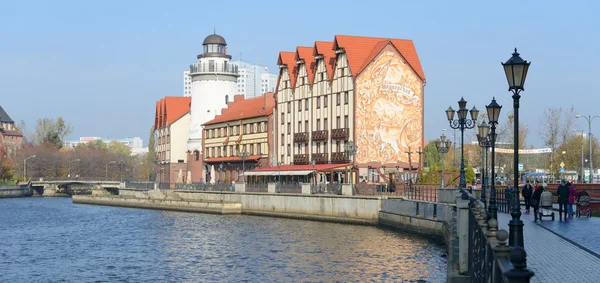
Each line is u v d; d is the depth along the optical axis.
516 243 22.28
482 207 26.12
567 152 117.06
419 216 62.62
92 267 47.91
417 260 46.59
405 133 97.38
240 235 67.06
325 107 102.12
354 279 40.12
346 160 95.50
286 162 111.88
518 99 24.28
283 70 113.62
